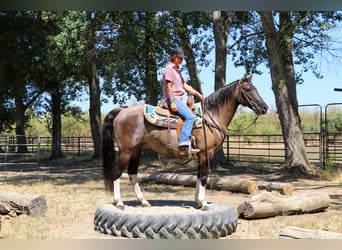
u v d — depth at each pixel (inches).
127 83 816.9
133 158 276.4
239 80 271.9
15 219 303.9
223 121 272.4
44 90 1063.0
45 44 836.6
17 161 1023.6
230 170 694.5
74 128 1950.1
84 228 273.0
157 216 236.2
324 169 658.2
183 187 494.6
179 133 258.5
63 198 408.2
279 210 314.2
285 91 629.6
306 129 1386.6
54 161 1008.9
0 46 837.8
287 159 626.2
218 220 244.8
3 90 985.5
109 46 751.1
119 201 263.0
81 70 855.7
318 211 340.2
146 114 258.4
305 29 688.4
